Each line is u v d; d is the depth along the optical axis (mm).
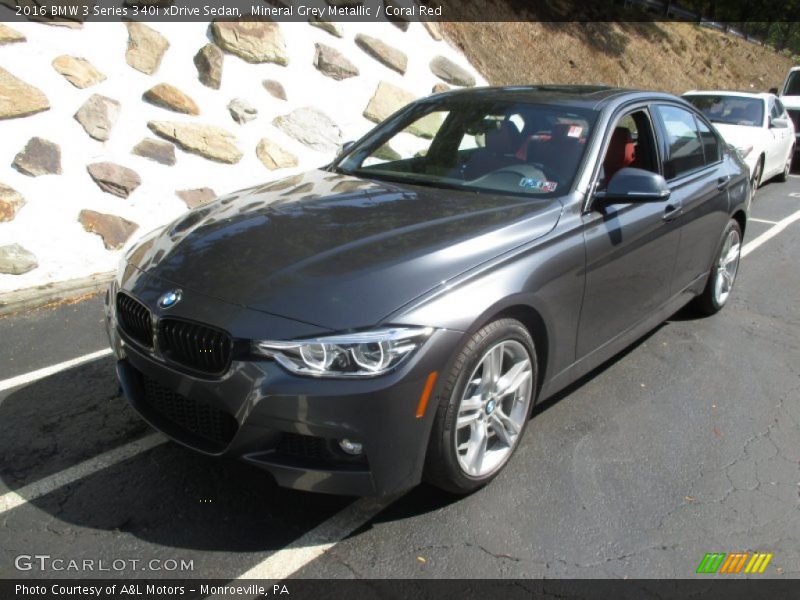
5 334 4652
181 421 2891
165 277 2934
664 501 3150
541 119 3904
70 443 3410
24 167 5902
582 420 3818
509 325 2959
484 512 3002
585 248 3377
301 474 2617
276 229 3127
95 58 7066
